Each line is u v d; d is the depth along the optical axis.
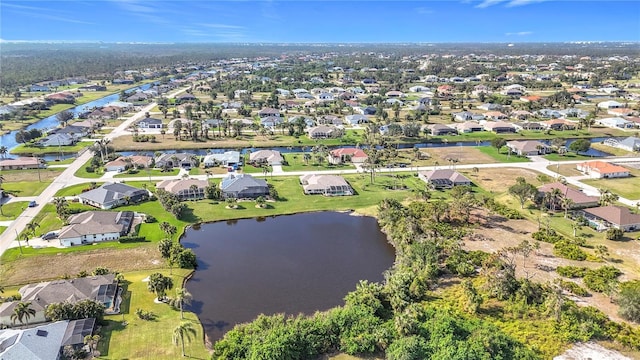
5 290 79.31
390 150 171.12
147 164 153.88
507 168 156.50
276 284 84.31
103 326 69.50
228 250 98.00
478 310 74.06
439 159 167.50
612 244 98.56
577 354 63.31
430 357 60.22
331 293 81.62
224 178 140.12
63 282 76.12
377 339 64.94
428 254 87.75
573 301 76.44
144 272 86.25
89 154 170.62
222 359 60.44
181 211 113.94
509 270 80.31
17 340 60.50
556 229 106.62
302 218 116.50
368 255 96.94
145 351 64.25
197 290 81.56
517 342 64.00
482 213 117.38
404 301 74.06
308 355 63.56
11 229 104.31
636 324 70.12
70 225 100.50
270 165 158.00
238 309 75.94
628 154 174.12
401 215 107.94
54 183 136.88
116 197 119.94
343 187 132.12
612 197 116.56
